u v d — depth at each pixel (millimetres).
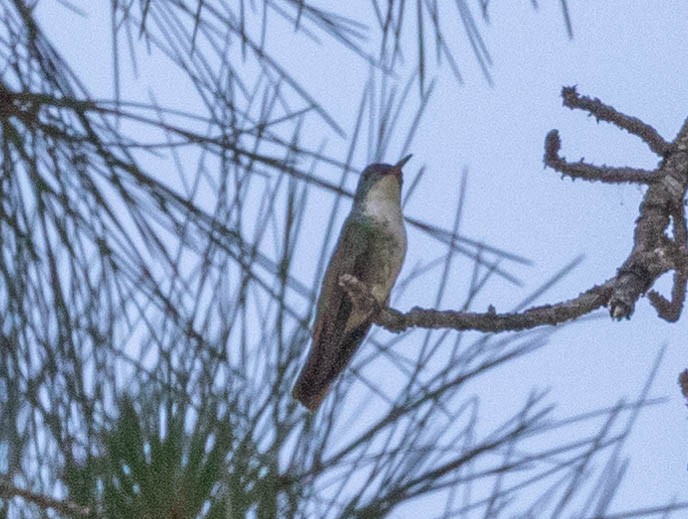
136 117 6125
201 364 5340
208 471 5199
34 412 5496
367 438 5320
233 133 5941
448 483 5176
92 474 5301
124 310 5973
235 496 5133
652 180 7148
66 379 5551
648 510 4855
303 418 5316
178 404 5309
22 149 6355
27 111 6293
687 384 5684
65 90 6504
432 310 6113
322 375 6770
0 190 6340
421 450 5266
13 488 5262
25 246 6203
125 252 6188
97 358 5582
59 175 6371
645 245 6852
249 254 5637
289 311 5477
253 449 5234
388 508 5164
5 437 5402
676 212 7035
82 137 6309
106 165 6297
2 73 6422
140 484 5246
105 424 5398
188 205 6074
